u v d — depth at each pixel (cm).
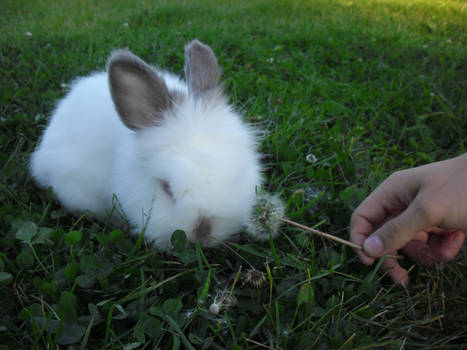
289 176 41
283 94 53
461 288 31
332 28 78
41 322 25
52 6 90
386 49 70
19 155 43
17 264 30
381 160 44
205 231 30
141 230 32
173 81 42
